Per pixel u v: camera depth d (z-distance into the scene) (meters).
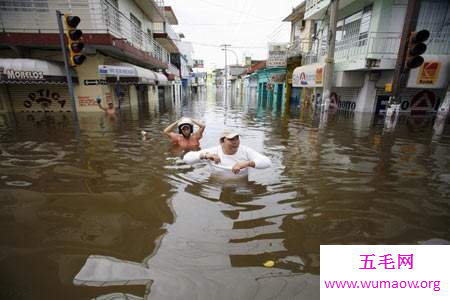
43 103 13.92
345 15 15.44
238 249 2.44
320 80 14.59
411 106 13.92
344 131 8.66
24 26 12.46
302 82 17.38
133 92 19.30
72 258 2.30
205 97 38.97
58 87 13.76
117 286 1.99
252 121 11.35
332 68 14.01
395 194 3.66
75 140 6.93
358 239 2.61
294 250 2.43
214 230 2.74
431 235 2.70
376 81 13.73
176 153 5.65
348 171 4.59
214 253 2.38
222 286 2.00
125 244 2.51
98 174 4.35
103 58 13.89
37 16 12.41
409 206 3.31
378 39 12.57
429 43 12.49
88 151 5.80
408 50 8.39
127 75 13.63
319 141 7.12
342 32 15.90
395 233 2.72
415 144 6.77
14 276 2.09
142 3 18.20
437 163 5.12
